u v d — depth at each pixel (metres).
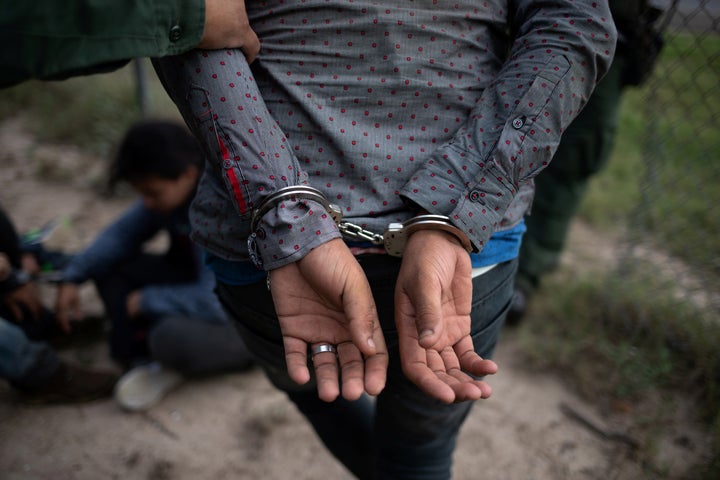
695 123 3.63
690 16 1.99
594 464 1.91
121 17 0.74
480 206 0.90
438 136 0.96
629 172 3.72
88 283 2.88
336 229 0.88
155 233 2.47
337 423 1.38
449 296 0.90
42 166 3.69
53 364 2.10
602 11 0.93
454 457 1.94
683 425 2.02
